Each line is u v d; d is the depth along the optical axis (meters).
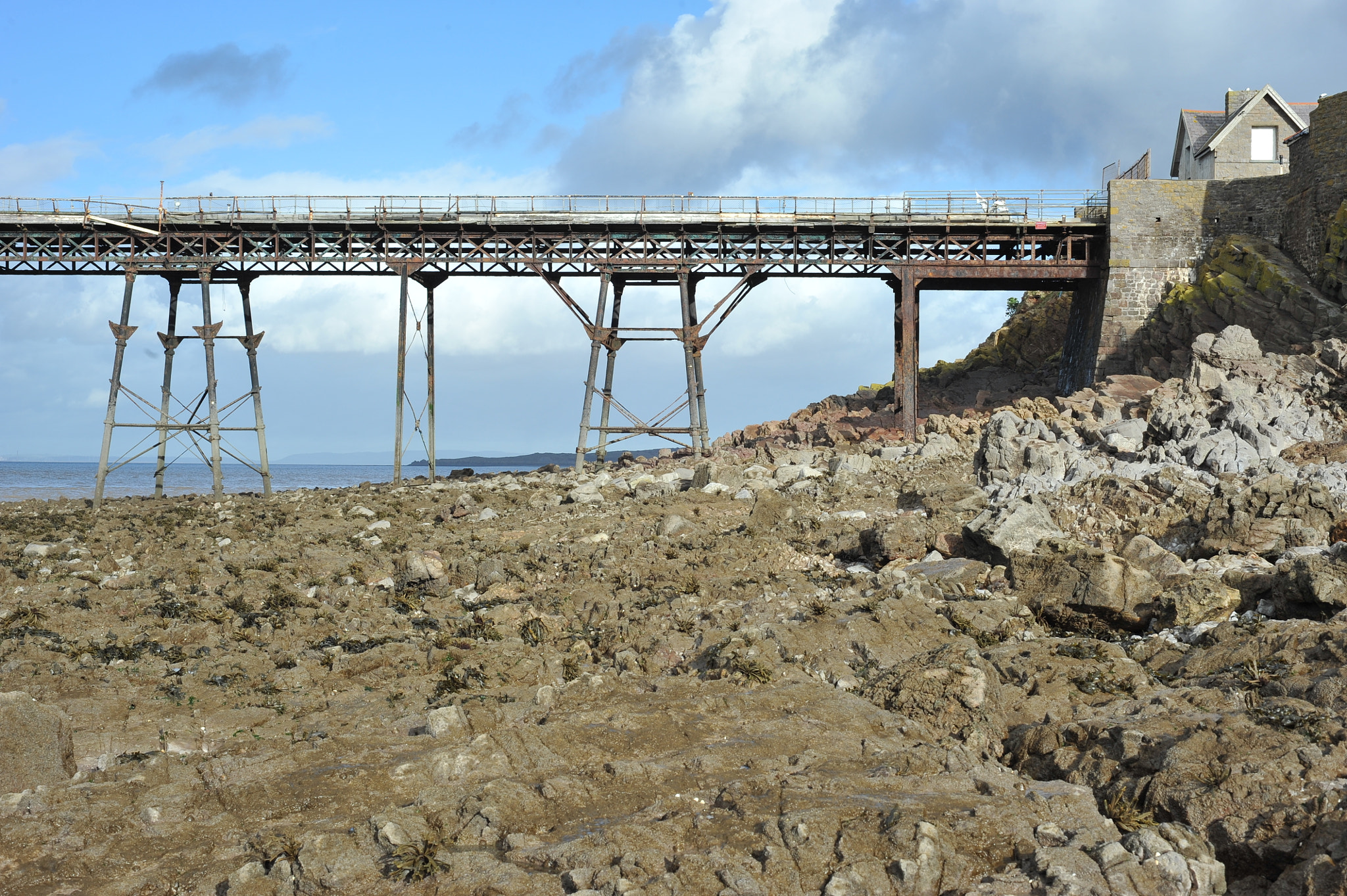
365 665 17.39
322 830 10.05
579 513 34.72
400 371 47.62
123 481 135.75
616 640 18.70
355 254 47.12
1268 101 55.94
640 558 25.30
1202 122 61.50
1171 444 33.22
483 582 24.48
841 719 13.38
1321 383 37.59
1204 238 49.09
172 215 46.47
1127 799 10.82
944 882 8.97
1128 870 8.86
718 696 14.12
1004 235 49.19
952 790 10.88
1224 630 16.61
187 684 16.11
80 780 11.60
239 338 48.19
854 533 27.06
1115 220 48.88
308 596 24.56
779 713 13.70
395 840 9.71
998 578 21.61
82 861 9.60
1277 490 24.53
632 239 47.47
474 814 10.30
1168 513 26.23
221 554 30.55
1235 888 9.51
